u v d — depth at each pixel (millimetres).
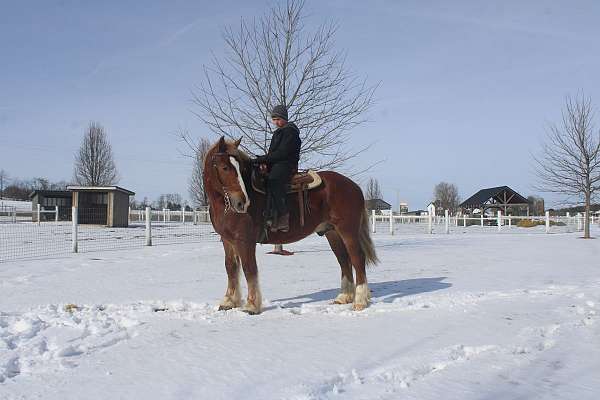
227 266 6992
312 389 3723
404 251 15852
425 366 4301
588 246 18078
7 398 3695
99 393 3771
